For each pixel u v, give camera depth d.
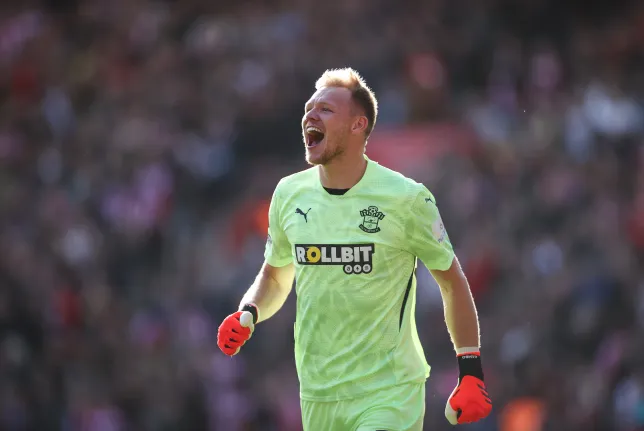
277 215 18.58
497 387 42.91
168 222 52.31
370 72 59.38
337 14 62.00
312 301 17.88
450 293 18.22
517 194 51.41
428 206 17.81
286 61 59.12
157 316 47.22
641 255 47.34
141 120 56.97
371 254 17.66
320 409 17.97
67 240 50.09
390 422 17.45
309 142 18.05
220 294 48.62
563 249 48.06
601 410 40.44
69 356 44.84
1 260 45.94
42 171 55.47
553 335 44.06
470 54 61.81
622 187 53.06
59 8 66.31
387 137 54.56
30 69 61.81
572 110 56.56
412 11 63.06
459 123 56.38
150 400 43.44
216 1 64.56
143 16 64.81
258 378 45.12
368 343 17.70
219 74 58.88
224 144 56.28
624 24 64.06
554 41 63.69
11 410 42.31
